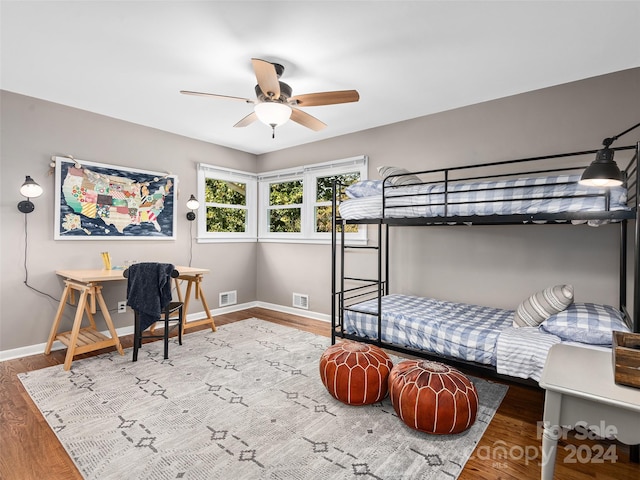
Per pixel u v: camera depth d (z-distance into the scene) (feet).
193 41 7.11
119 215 11.91
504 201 7.07
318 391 7.97
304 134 13.58
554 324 6.81
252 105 10.57
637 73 8.09
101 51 7.51
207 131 13.24
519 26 6.54
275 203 16.42
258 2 5.88
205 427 6.49
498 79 8.80
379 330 8.80
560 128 9.04
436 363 6.93
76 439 6.07
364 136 12.96
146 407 7.19
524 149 9.57
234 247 15.80
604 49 7.32
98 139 11.37
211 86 9.29
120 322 12.09
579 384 3.81
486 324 7.93
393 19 6.35
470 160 10.50
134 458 5.59
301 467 5.41
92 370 9.02
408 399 6.21
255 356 10.15
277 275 16.01
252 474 5.25
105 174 11.55
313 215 14.85
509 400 7.66
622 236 7.84
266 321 14.10
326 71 8.40
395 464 5.49
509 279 9.85
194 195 14.19
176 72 8.48
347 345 7.89
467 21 6.40
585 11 6.06
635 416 3.46
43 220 10.32
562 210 6.53
